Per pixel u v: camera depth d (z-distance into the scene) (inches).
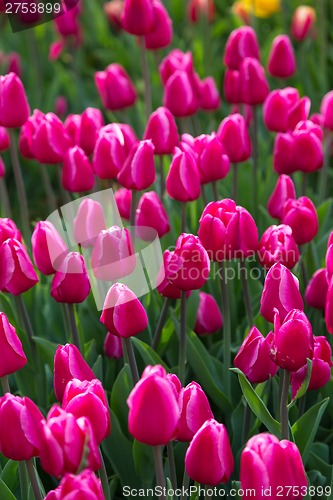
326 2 131.6
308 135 77.0
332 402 73.0
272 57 90.5
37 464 72.8
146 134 77.9
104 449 71.6
